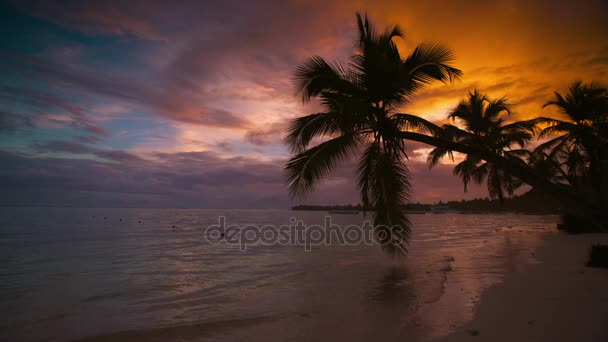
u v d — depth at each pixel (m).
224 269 12.55
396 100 8.84
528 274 9.70
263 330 5.97
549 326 5.32
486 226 48.94
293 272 11.73
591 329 5.08
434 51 8.59
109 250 18.70
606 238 19.70
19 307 7.58
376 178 9.43
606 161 15.31
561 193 6.01
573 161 18.66
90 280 10.60
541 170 21.55
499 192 22.91
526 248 16.72
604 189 12.42
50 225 39.94
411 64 8.91
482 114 18.77
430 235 30.09
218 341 5.50
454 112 18.86
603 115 16.08
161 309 7.37
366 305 7.40
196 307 7.52
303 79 9.39
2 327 6.26
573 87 17.00
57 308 7.50
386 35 8.95
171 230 36.06
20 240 23.50
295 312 7.03
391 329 5.80
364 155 9.83
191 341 5.54
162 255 16.75
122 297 8.47
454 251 16.92
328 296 8.31
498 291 7.80
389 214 9.47
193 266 13.30
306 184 9.26
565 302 6.54
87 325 6.38
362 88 8.91
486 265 11.99
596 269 9.80
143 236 28.28
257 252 17.77
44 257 15.88
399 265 12.88
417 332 5.57
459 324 5.78
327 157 9.16
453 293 8.07
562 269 10.12
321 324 6.22
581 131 16.95
